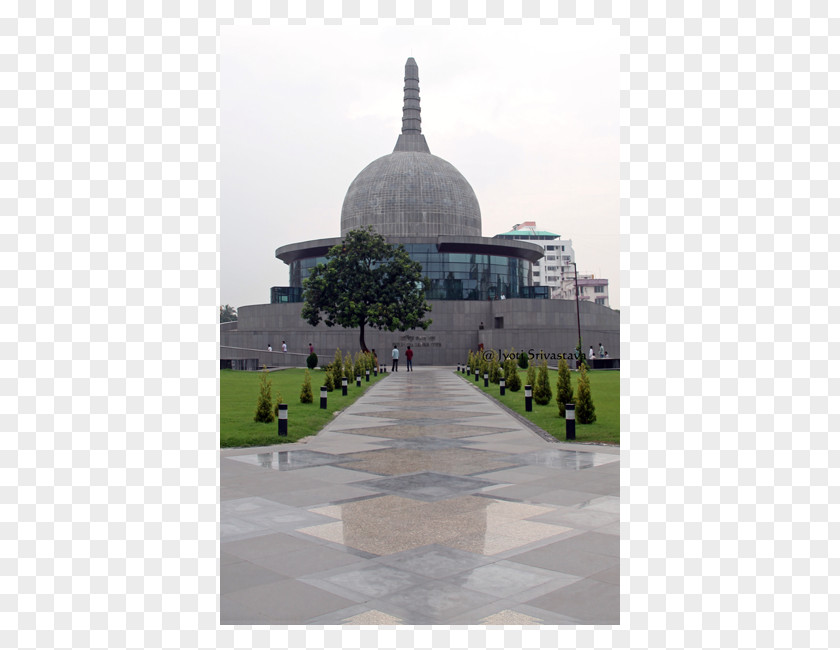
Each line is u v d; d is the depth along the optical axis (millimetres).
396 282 59062
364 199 81062
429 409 24500
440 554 7641
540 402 26125
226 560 7461
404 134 86750
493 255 80438
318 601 6340
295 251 82188
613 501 10070
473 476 11984
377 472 12398
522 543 8016
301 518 9172
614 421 19797
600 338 74188
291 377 44688
